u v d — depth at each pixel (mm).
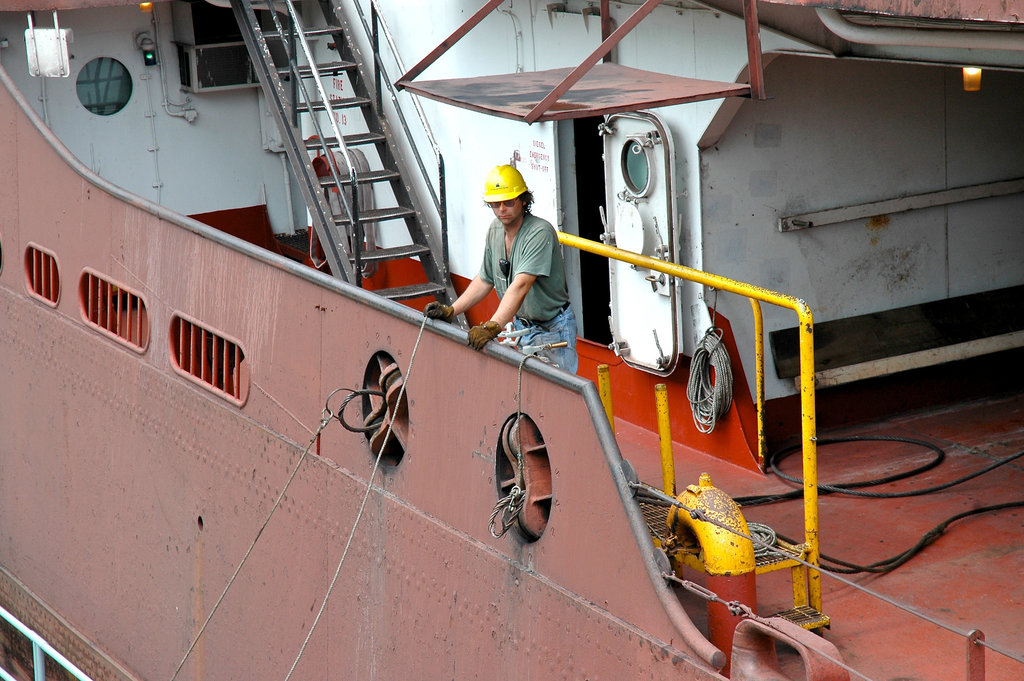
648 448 11328
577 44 11305
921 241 11305
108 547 11891
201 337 10164
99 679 12102
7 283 13203
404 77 9453
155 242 10492
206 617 10492
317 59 15906
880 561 8711
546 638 7066
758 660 6090
